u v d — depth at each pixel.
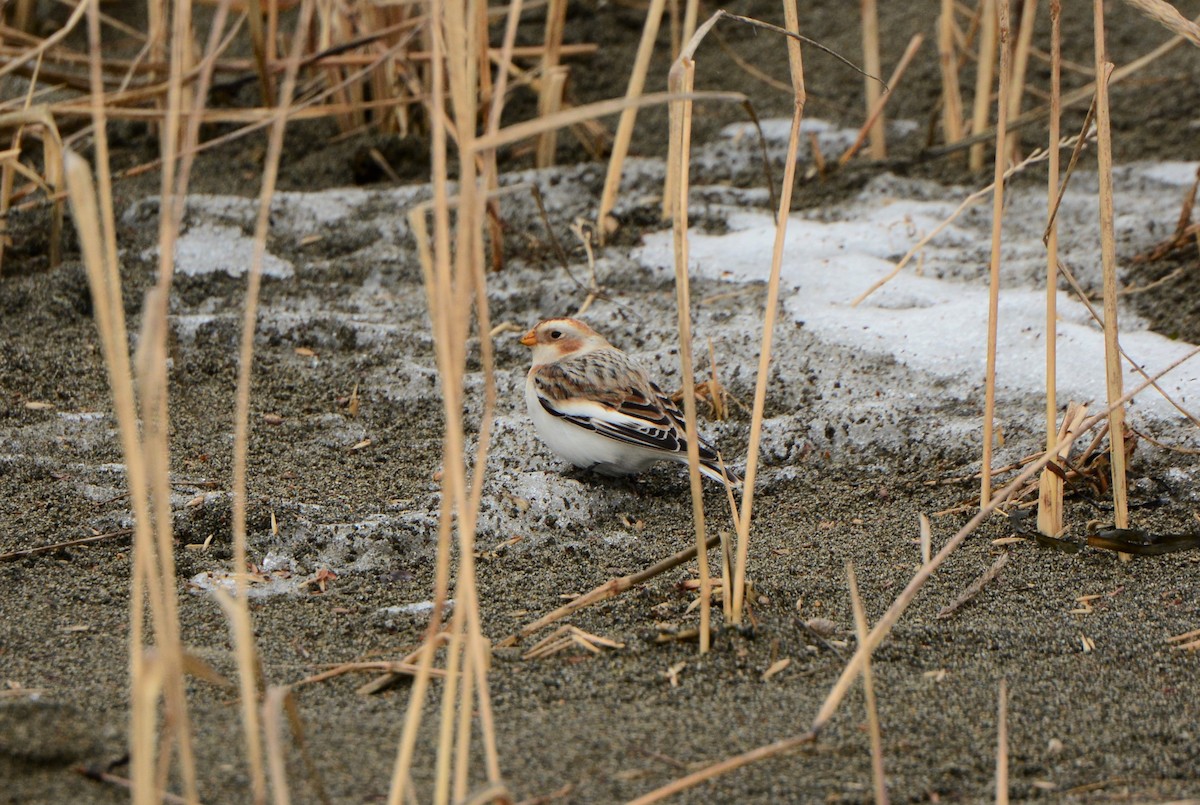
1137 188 14.77
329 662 7.08
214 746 5.86
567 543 9.02
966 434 10.29
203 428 10.44
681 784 5.33
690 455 6.92
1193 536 8.64
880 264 13.23
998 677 7.05
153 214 14.01
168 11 16.02
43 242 13.48
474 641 5.21
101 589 7.96
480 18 13.59
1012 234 13.91
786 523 9.41
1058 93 8.34
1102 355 11.10
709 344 10.89
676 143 7.14
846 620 7.76
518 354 12.08
